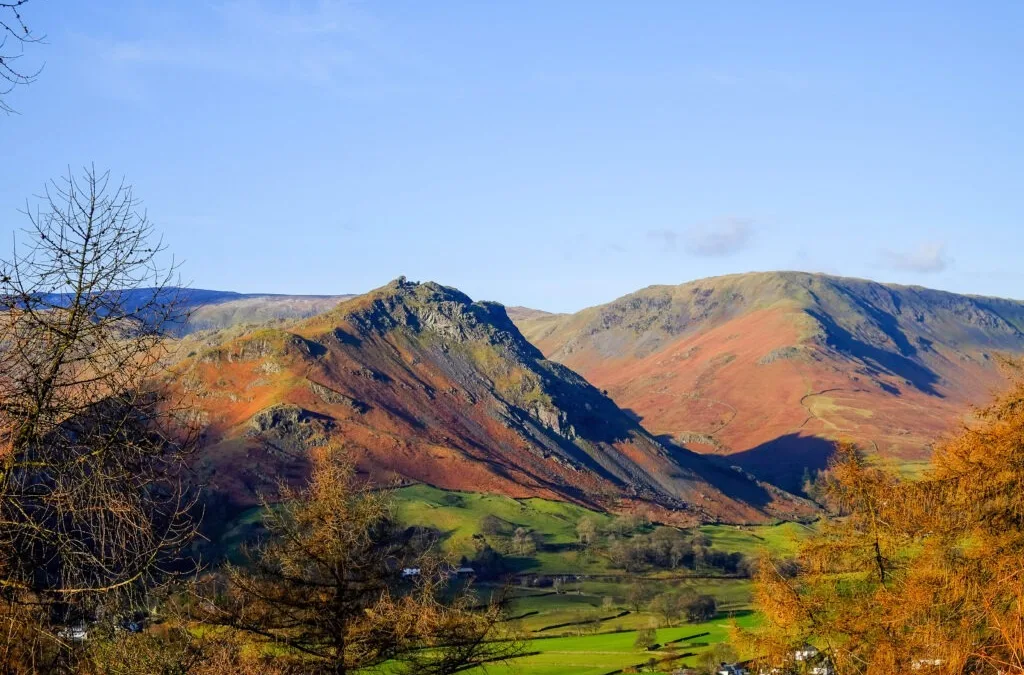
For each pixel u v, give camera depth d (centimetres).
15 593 1042
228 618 1878
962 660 1794
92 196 1077
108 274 1074
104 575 1064
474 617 2119
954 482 2080
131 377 1075
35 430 1034
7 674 1073
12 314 1027
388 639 2039
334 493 2131
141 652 1219
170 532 1114
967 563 1962
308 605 2008
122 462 1075
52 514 1067
